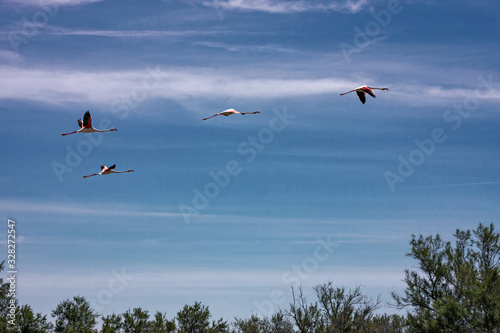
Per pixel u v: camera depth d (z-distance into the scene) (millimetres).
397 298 29672
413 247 30328
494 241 29719
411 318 27594
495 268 26688
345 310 32031
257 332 35688
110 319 37750
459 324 25406
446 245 30422
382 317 32625
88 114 19859
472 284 26703
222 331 38469
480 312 25141
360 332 31047
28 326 34312
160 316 38844
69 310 36562
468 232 30406
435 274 29469
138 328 37250
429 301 29016
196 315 38562
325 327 31812
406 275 30156
